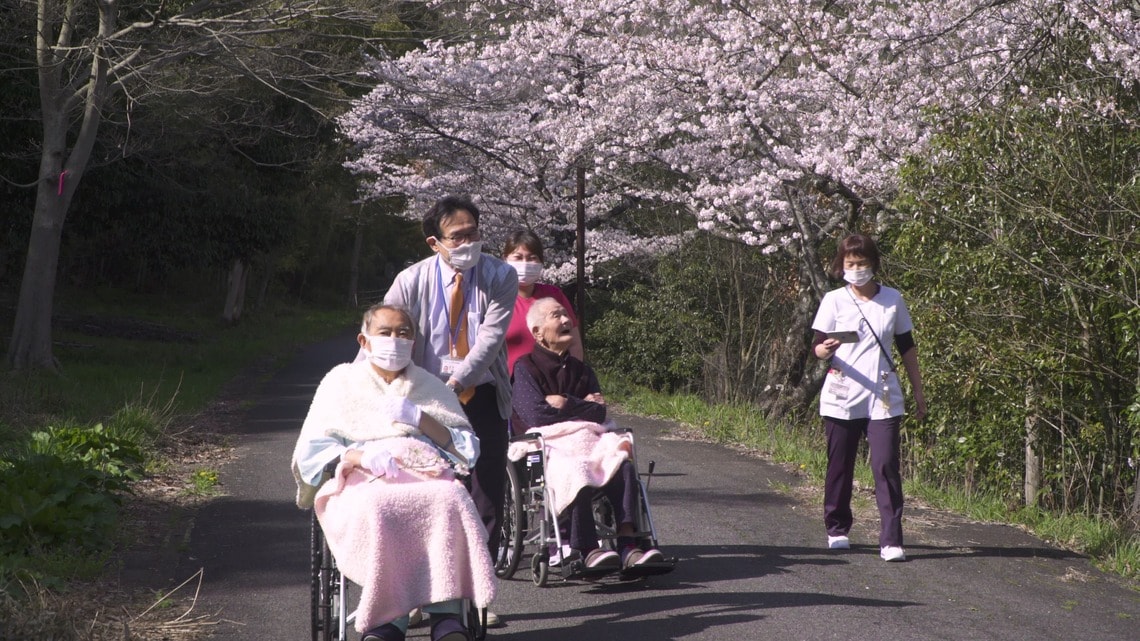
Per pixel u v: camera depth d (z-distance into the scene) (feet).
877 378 20.63
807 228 50.19
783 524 23.75
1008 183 28.25
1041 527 23.40
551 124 56.13
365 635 12.41
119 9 62.18
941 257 28.81
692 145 51.93
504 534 18.75
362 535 12.45
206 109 68.23
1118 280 26.07
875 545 21.66
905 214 34.19
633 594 17.85
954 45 41.78
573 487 17.89
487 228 66.85
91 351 78.38
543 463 18.29
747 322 57.77
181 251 87.30
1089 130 28.25
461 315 15.33
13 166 71.00
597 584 18.57
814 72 48.01
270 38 56.90
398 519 12.55
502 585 18.52
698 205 55.01
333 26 60.70
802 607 17.01
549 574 19.21
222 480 28.32
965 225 28.40
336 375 13.80
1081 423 27.68
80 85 61.62
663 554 19.70
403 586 12.47
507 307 15.52
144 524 22.48
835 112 47.21
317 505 13.10
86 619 15.44
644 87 50.75
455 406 13.91
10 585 15.92
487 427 15.61
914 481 29.12
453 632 12.40
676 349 62.95
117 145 68.74
